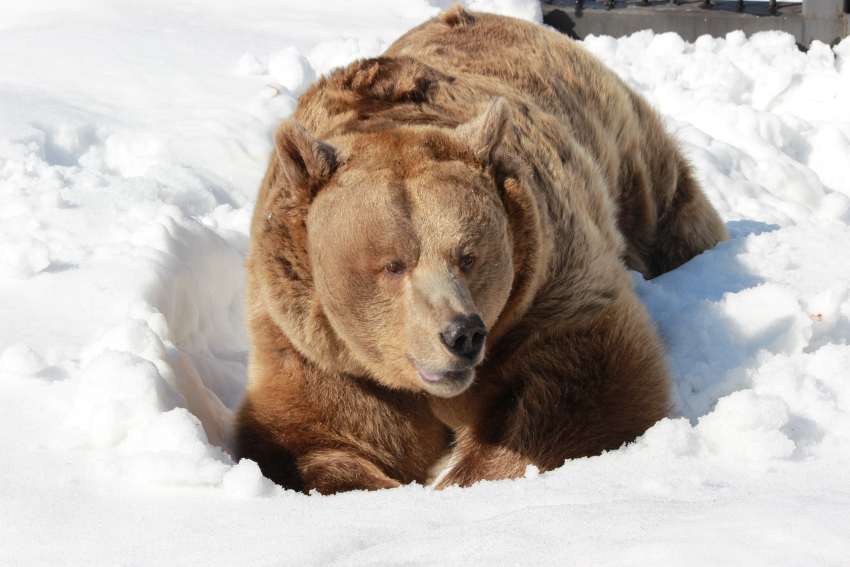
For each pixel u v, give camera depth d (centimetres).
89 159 1138
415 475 695
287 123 586
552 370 642
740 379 661
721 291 843
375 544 413
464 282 550
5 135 1088
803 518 355
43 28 1580
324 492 609
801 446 511
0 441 537
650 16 1922
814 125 1584
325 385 658
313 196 602
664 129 1070
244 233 999
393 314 569
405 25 1753
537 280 632
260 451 652
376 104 714
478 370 660
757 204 1332
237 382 826
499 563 358
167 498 483
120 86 1330
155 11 1747
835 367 612
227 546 417
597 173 824
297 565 385
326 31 1683
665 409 639
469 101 750
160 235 843
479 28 962
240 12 1794
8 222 885
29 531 439
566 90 905
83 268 788
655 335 693
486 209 568
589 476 496
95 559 409
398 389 673
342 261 567
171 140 1169
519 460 621
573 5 1992
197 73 1395
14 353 616
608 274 695
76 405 552
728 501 406
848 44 1816
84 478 500
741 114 1534
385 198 554
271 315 644
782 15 1881
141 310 707
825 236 952
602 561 344
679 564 328
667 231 1062
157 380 564
